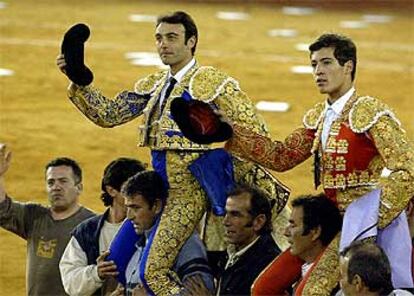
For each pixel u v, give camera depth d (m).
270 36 40.94
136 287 11.77
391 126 10.61
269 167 11.34
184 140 11.67
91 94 12.09
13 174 22.42
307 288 10.70
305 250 10.93
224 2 49.22
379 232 10.84
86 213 13.55
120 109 12.23
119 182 12.45
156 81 12.23
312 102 29.45
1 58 34.41
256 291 11.20
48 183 13.39
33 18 43.22
